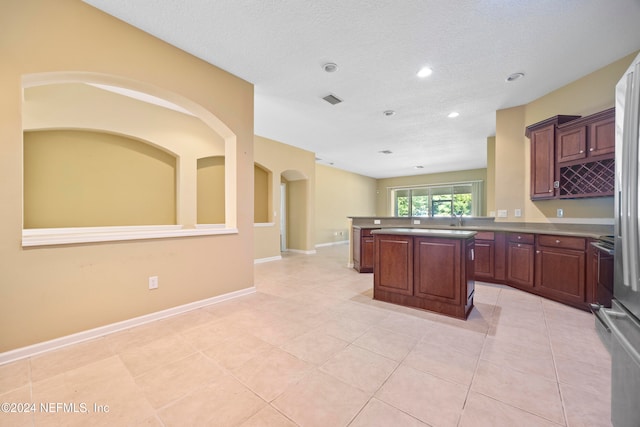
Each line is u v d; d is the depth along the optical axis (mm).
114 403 1389
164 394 1457
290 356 1843
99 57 2092
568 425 1238
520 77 3020
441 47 2502
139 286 2379
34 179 3027
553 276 2975
